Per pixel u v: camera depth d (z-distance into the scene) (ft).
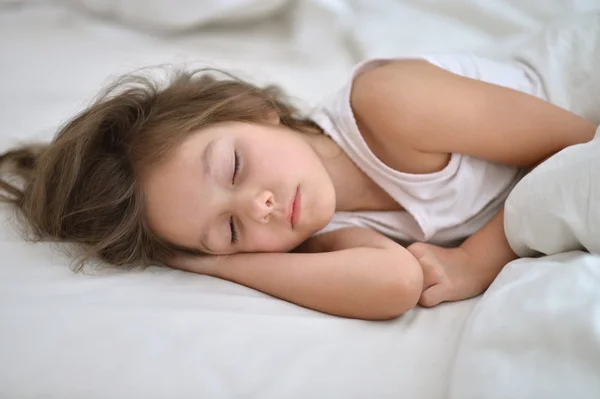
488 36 4.55
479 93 3.02
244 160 2.92
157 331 2.30
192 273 2.98
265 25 5.17
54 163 3.17
